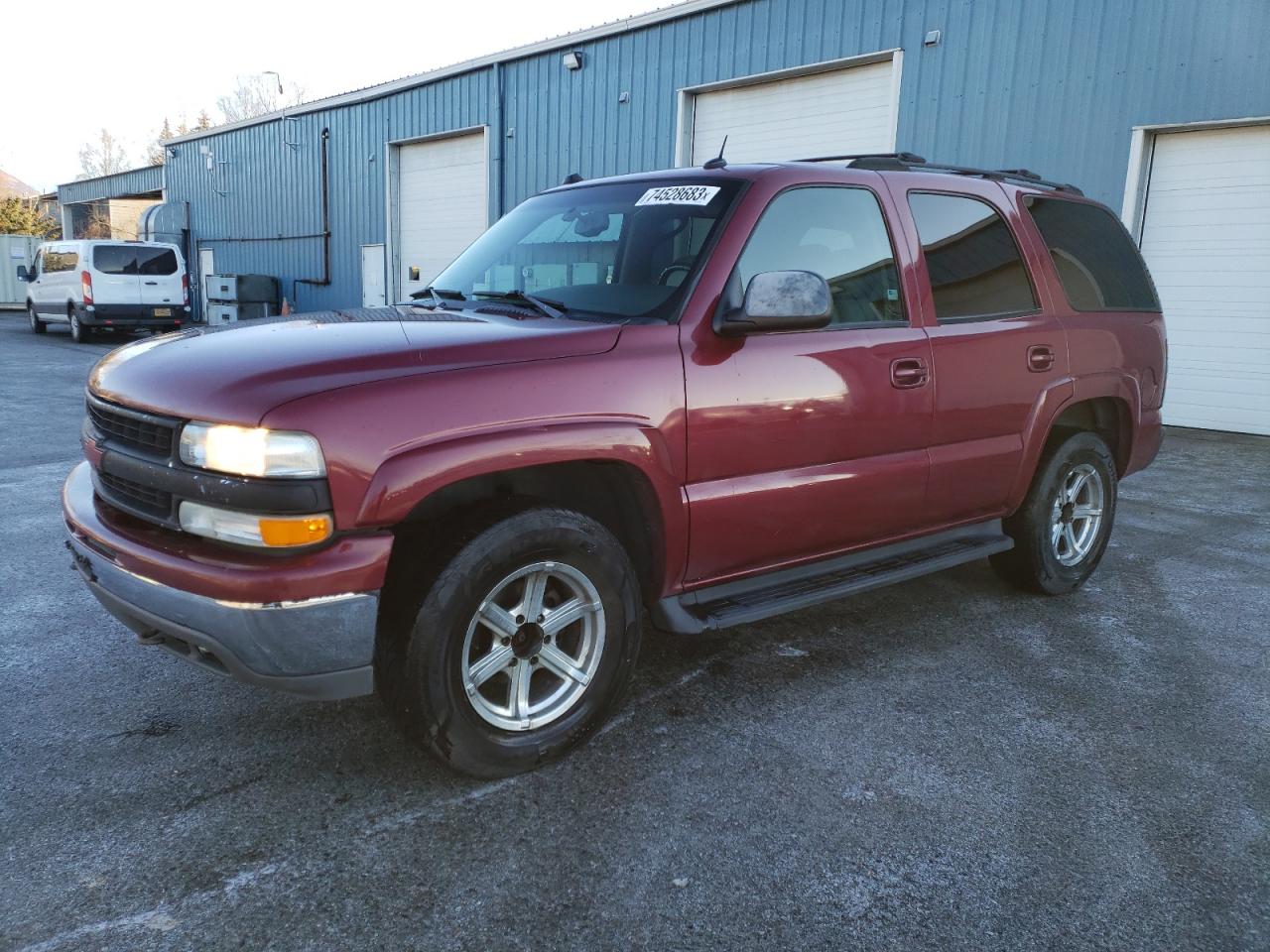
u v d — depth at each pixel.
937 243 3.56
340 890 2.08
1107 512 4.34
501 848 2.25
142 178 30.86
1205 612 4.16
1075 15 9.89
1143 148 9.73
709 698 3.13
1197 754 2.82
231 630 2.15
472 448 2.30
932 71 11.00
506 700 2.61
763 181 3.06
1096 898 2.12
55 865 2.15
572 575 2.57
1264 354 9.58
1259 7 8.81
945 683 3.30
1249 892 2.16
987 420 3.65
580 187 3.68
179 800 2.43
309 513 2.14
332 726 2.85
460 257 3.75
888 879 2.17
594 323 2.76
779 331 2.88
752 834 2.34
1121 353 4.27
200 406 2.24
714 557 2.92
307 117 21.86
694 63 13.51
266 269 24.58
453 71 17.33
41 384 11.51
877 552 3.50
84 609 3.80
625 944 1.93
